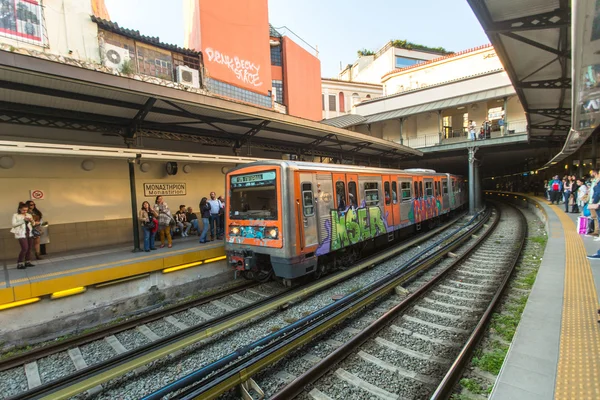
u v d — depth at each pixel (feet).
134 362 12.18
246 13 53.26
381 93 110.32
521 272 23.97
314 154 49.67
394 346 14.39
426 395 11.12
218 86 47.75
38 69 16.31
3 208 25.76
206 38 46.26
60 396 10.41
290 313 19.01
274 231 21.38
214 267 27.27
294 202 21.17
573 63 13.75
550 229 34.45
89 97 22.47
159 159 25.16
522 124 69.56
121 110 25.62
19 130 26.50
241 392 11.58
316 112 79.05
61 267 21.91
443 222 55.16
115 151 22.44
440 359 13.21
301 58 74.33
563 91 32.65
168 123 31.12
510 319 16.10
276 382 12.29
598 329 12.26
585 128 27.99
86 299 20.49
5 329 17.35
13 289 17.62
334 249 24.56
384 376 12.27
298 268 21.16
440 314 17.56
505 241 36.47
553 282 18.02
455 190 61.67
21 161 26.66
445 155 74.02
